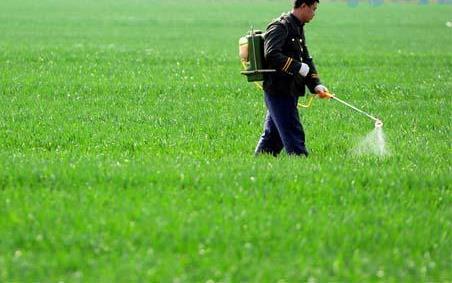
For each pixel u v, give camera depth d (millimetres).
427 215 25109
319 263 20859
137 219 23453
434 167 32031
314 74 33000
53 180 27422
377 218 24438
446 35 124062
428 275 20766
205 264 20547
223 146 36719
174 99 52000
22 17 153375
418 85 61781
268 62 32406
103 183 27328
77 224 22828
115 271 19906
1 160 30562
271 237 22500
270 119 33969
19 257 20781
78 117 44000
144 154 34281
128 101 50469
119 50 87812
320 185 27547
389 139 38688
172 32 124250
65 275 19891
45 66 69312
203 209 24547
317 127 42125
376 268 20766
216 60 77688
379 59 82375
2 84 56562
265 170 29297
